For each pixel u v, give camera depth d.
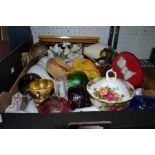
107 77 0.61
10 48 0.79
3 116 0.45
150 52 1.11
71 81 0.67
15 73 0.77
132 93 0.60
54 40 0.97
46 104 0.56
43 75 0.73
